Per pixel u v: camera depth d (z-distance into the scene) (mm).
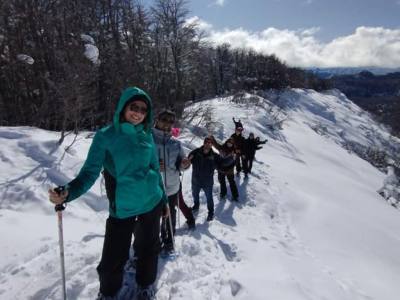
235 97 41625
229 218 8156
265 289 4320
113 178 3115
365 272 7633
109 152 3051
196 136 18188
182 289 3836
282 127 39625
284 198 11727
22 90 15438
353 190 18969
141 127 3219
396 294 6777
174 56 32000
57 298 3311
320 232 9750
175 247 4996
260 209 9805
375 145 69312
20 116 14711
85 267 3807
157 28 32594
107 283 3264
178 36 32812
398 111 98625
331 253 8258
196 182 7535
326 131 63000
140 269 3449
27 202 6098
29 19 17734
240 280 4363
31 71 15742
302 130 43969
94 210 6582
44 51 16859
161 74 26406
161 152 5004
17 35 16969
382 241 10555
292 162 22562
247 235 7086
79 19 21062
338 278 6512
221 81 66750
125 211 3152
